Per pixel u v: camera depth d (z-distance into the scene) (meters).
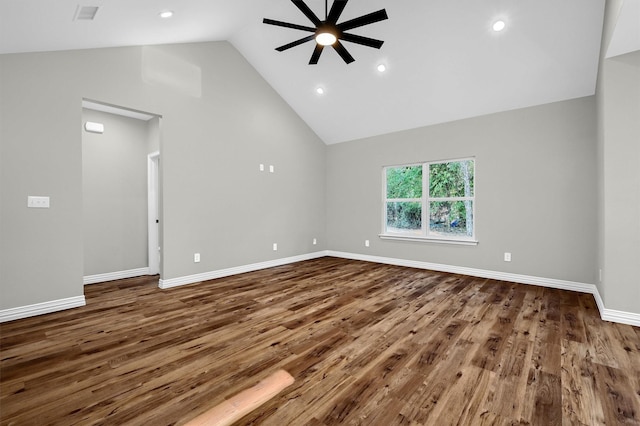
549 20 3.02
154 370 1.92
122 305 3.18
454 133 4.63
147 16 2.81
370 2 3.41
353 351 2.17
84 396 1.65
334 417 1.48
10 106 2.74
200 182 4.20
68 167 3.06
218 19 3.58
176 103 3.93
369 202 5.71
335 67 4.48
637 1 1.90
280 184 5.38
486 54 3.56
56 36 2.65
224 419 1.48
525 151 4.03
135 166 4.68
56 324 2.67
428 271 4.82
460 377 1.83
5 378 1.82
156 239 4.83
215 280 4.25
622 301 2.66
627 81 2.60
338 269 5.00
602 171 2.85
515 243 4.13
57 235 3.00
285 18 3.88
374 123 5.31
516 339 2.35
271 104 5.22
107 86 3.33
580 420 1.46
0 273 2.69
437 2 3.21
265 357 2.09
